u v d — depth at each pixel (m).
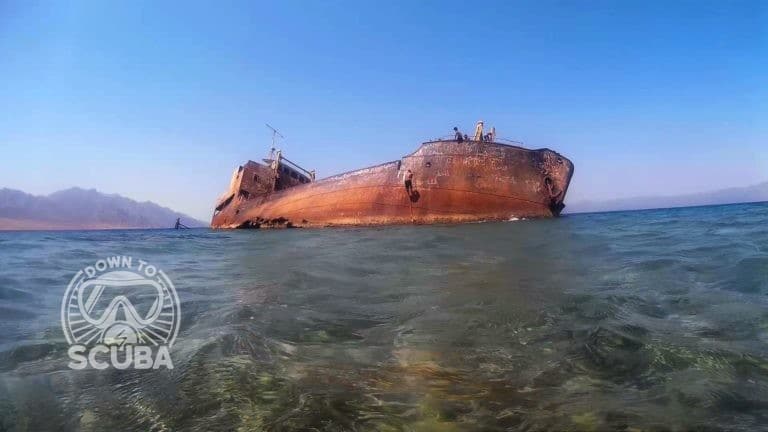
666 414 3.09
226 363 4.09
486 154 22.34
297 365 4.06
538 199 22.08
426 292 6.86
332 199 26.56
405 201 23.48
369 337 4.84
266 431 2.96
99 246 18.33
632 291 6.43
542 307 5.72
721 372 3.67
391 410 3.23
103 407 3.33
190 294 7.23
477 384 3.65
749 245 10.45
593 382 3.62
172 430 3.01
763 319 4.89
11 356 4.39
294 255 12.38
